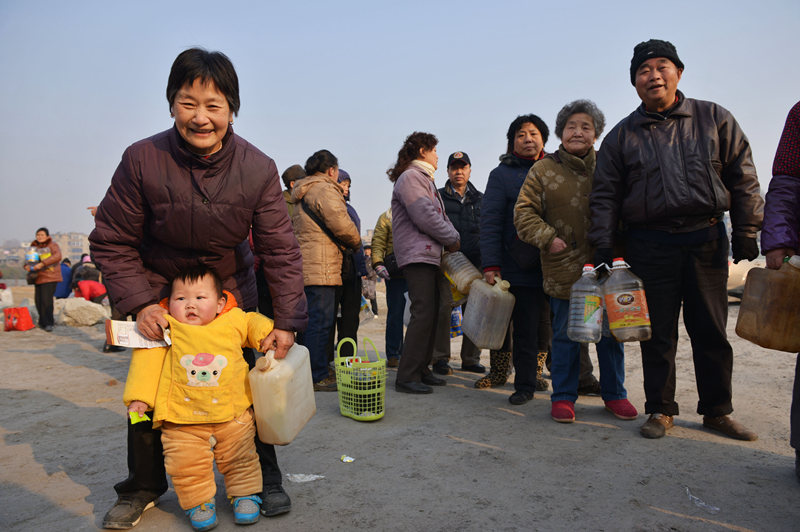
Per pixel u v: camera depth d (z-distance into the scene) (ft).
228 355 7.14
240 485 7.52
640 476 8.90
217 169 7.04
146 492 7.66
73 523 7.57
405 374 15.14
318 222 15.34
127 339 7.06
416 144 15.34
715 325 10.64
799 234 8.39
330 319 15.96
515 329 14.20
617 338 10.59
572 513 7.67
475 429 11.59
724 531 7.11
